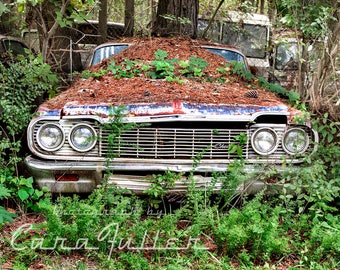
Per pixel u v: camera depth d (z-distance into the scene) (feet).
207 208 14.06
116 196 13.96
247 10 36.65
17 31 24.07
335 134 16.17
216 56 20.79
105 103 14.92
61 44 25.29
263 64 35.70
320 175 14.61
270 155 14.97
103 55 22.18
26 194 14.70
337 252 12.81
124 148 14.56
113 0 57.67
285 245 12.88
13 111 15.67
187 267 12.28
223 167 14.55
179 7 27.25
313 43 19.47
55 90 19.74
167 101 14.96
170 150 14.71
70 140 14.58
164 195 14.40
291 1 18.90
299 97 18.22
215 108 14.75
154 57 19.88
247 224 13.09
